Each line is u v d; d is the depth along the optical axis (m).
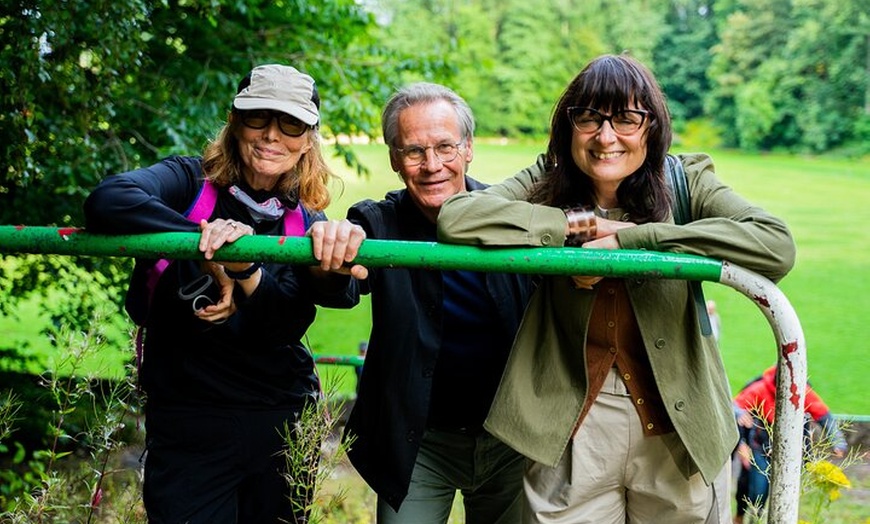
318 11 8.12
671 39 56.78
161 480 2.31
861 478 5.37
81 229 1.98
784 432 1.85
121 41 5.02
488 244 1.88
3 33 4.70
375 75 8.20
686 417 2.04
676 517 2.15
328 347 19.02
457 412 2.61
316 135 2.40
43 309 6.84
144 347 2.38
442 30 50.06
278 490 2.41
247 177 2.34
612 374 2.12
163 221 1.97
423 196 2.61
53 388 2.67
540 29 51.97
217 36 7.64
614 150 2.05
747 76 54.41
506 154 48.50
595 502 2.17
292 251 1.92
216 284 2.22
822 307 26.55
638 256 1.85
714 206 2.08
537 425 2.11
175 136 6.66
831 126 52.38
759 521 2.67
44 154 5.57
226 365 2.32
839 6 51.97
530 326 2.17
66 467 4.96
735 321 23.83
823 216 39.56
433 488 2.64
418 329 2.47
